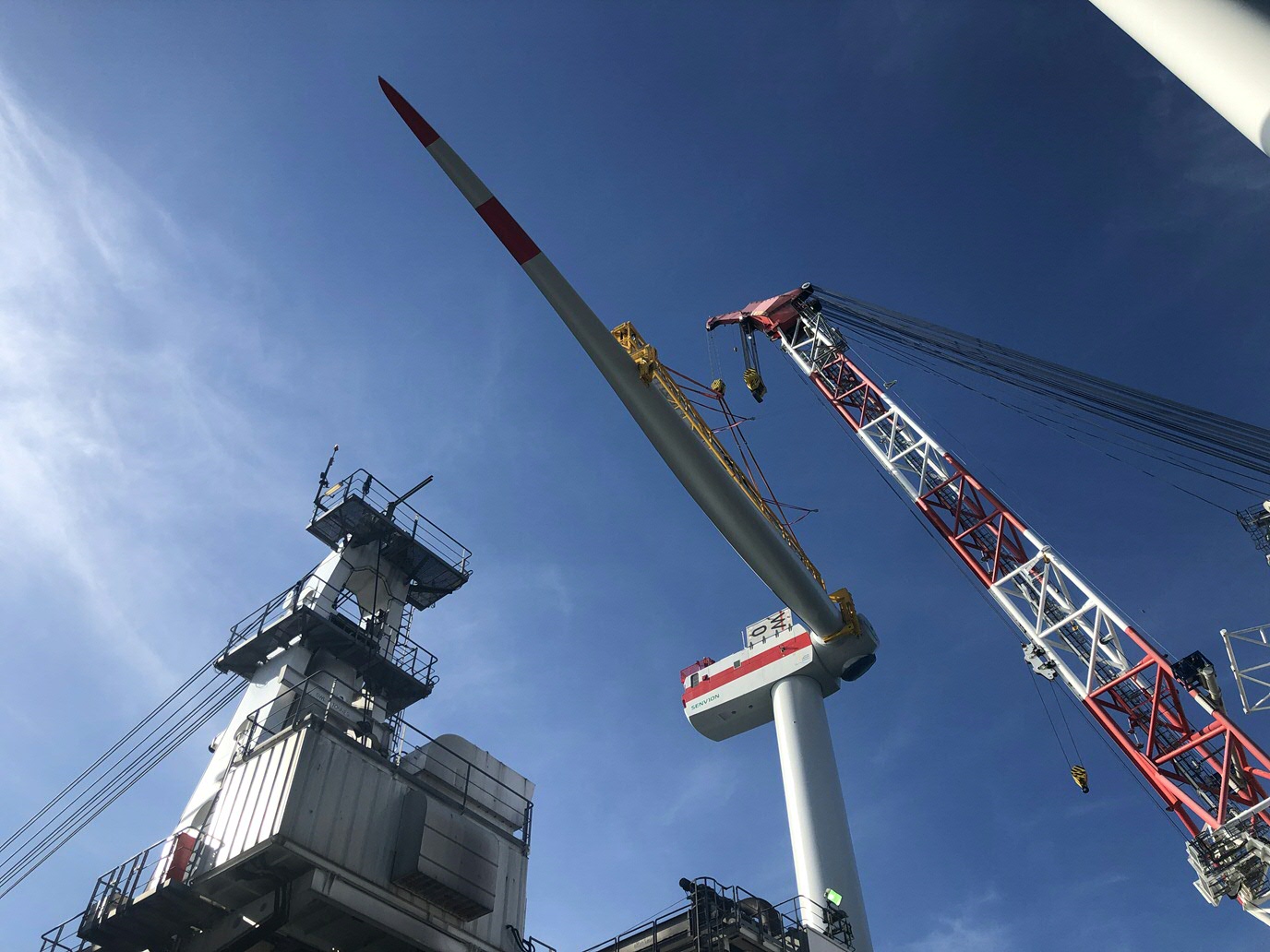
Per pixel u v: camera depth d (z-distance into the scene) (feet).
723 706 188.85
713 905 101.91
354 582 134.00
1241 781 160.25
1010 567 206.18
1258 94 35.60
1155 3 38.83
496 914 107.76
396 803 103.81
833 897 137.80
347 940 97.55
